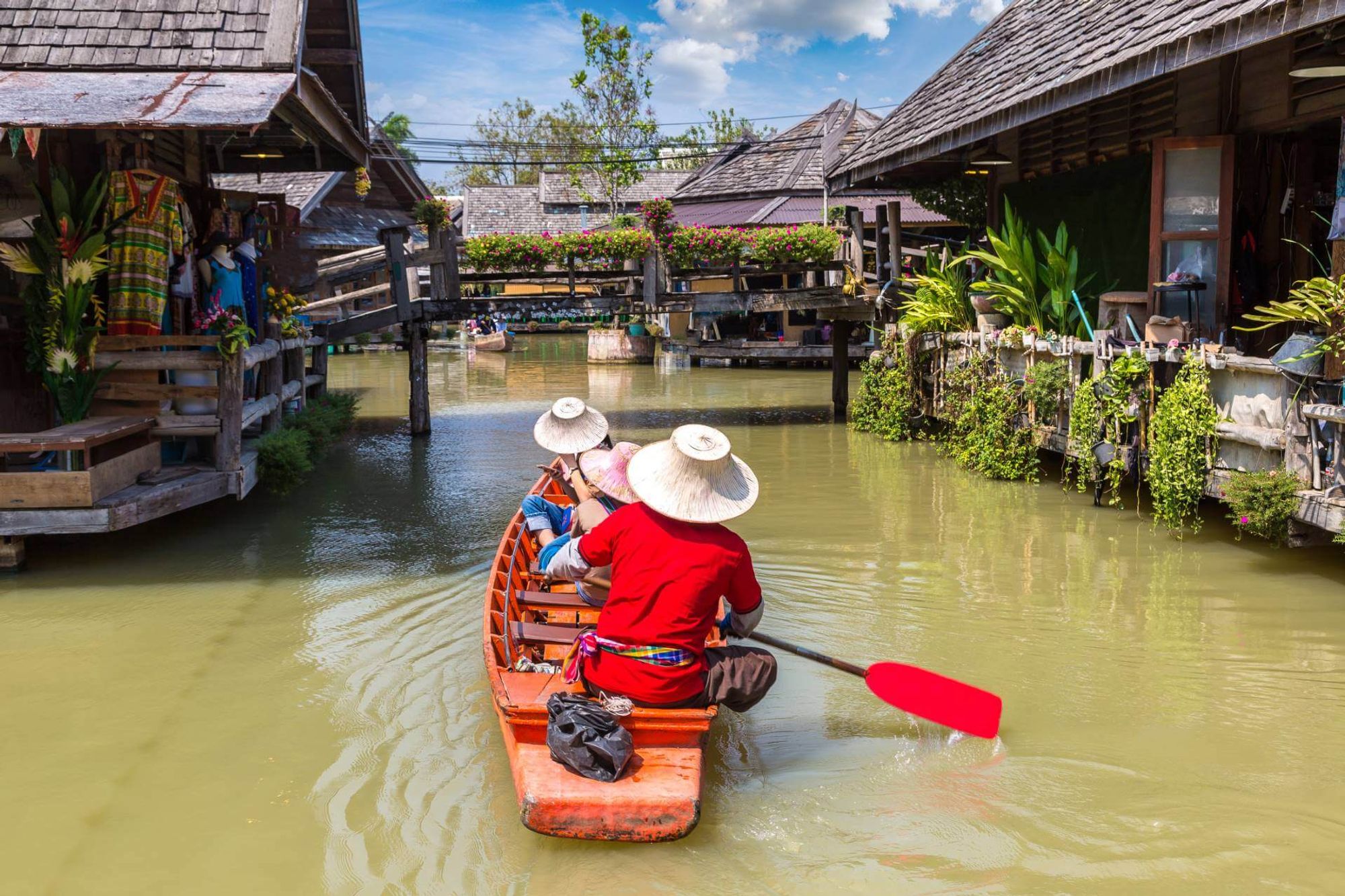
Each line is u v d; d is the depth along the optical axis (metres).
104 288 8.89
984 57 13.45
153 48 9.24
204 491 8.31
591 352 29.22
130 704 5.32
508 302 14.95
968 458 11.58
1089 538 8.30
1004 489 10.40
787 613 6.61
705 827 4.06
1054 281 10.29
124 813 4.25
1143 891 3.62
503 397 20.20
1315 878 3.68
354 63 13.40
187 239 9.59
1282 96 8.90
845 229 16.22
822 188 27.12
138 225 8.66
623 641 4.21
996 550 8.02
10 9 9.46
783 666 5.78
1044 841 3.95
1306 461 6.70
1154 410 8.35
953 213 16.69
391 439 14.64
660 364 28.03
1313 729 4.86
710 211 28.33
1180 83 10.23
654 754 4.10
